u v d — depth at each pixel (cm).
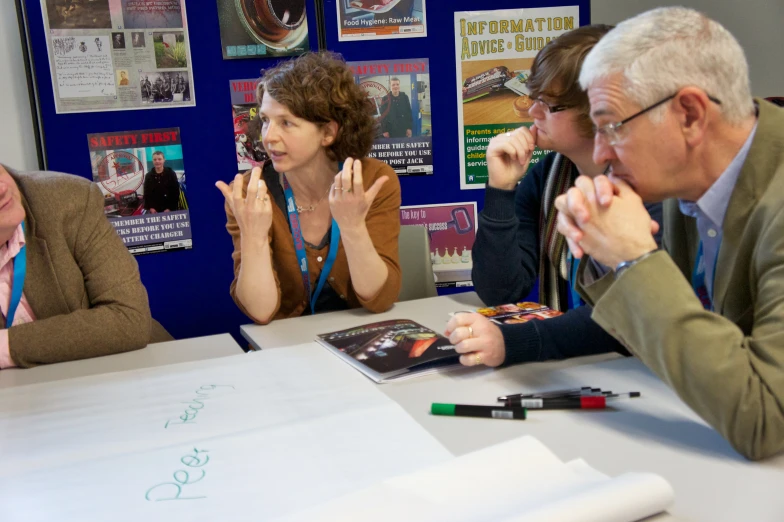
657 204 112
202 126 220
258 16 217
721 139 73
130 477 67
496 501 54
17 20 202
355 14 224
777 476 62
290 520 53
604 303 72
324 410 82
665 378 69
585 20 238
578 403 80
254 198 133
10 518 60
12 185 120
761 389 63
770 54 256
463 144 239
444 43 231
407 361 98
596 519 51
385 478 63
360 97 159
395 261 149
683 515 56
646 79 70
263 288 135
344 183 134
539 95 126
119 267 127
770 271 70
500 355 95
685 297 67
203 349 119
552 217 149
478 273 143
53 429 82
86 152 212
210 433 77
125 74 211
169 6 211
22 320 125
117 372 106
